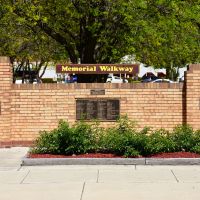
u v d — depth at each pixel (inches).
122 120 761.0
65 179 561.3
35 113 824.3
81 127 692.1
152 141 674.2
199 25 1274.6
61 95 825.5
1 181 552.4
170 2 1041.5
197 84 817.5
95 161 650.8
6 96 810.8
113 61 1156.5
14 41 1448.1
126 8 1005.2
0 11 1066.7
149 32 1024.9
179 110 825.5
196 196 476.4
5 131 808.9
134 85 826.2
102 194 486.0
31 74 2383.1
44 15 1075.3
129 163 649.0
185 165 646.5
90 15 1059.9
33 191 501.0
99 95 823.7
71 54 1164.5
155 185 527.8
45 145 686.5
